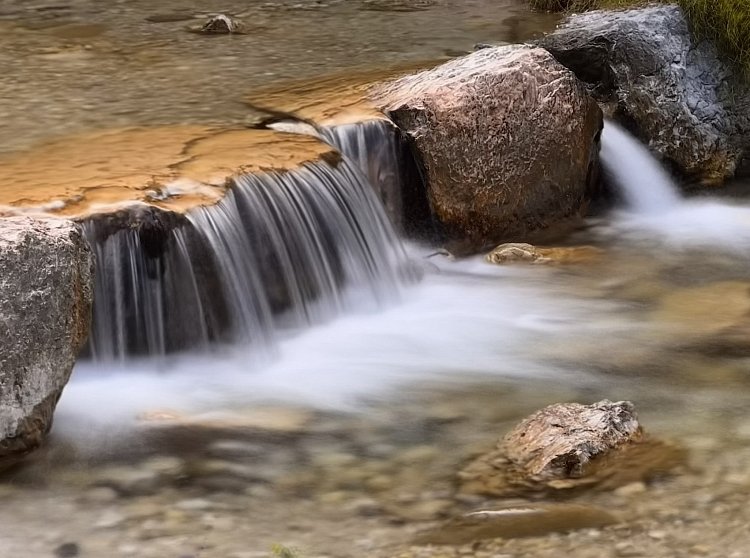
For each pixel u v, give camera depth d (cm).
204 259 662
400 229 851
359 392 630
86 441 562
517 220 888
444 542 477
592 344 702
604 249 876
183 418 591
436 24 1246
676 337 710
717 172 1026
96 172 709
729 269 839
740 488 516
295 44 1135
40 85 958
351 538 481
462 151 852
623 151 996
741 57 1044
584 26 1043
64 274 552
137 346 644
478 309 762
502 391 631
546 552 468
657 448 553
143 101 912
